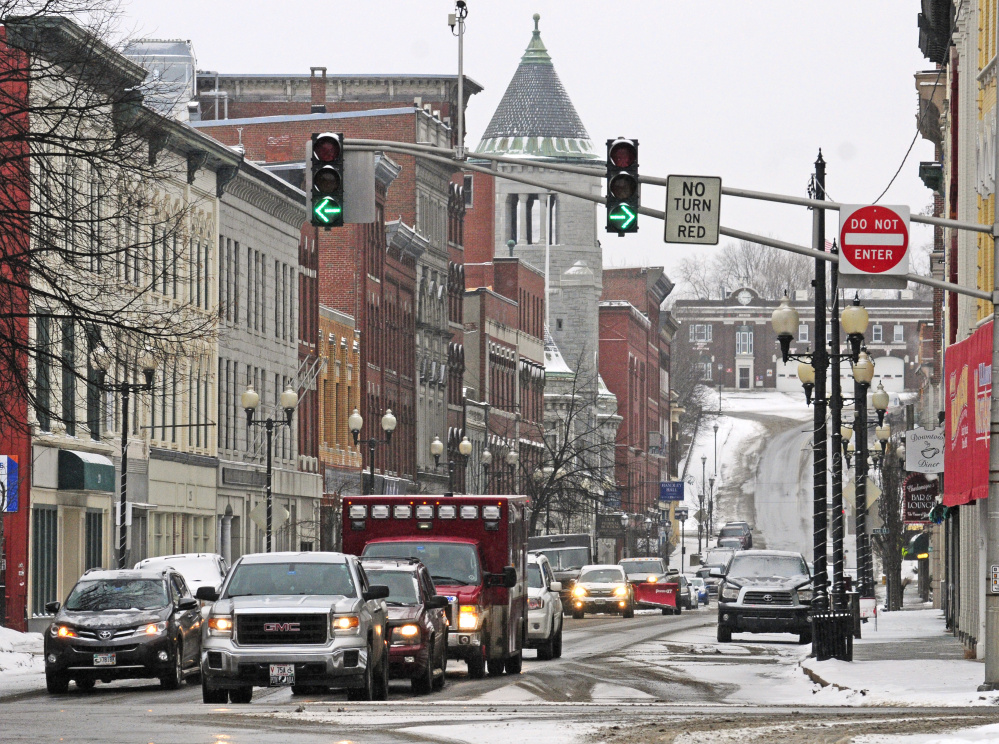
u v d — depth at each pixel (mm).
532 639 86375
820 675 68250
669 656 90750
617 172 57125
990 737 39875
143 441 137375
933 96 126438
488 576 73312
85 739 43688
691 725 46062
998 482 58219
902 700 56281
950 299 103000
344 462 194500
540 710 53094
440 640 66000
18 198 90438
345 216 57375
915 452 102062
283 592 58031
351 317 197000
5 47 84438
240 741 42844
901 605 163625
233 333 158375
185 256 144125
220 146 148375
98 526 129000
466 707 54625
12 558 112562
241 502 161250
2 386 81875
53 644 67000
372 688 59500
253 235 163875
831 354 92625
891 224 59000
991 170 80875
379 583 64688
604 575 155625
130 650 66938
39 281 100312
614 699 60688
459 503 74750
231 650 56406
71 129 87688
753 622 104938
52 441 118500
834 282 93188
